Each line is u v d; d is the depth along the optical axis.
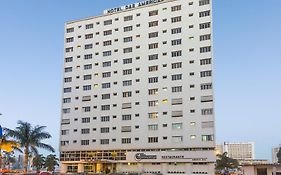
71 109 92.94
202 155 77.25
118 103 87.69
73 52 95.81
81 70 93.81
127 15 91.44
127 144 84.88
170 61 84.19
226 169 116.44
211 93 79.25
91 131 89.44
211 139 77.38
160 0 91.38
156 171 81.12
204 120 78.69
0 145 50.16
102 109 89.25
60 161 91.62
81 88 92.81
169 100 82.62
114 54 90.69
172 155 79.56
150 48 86.94
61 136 92.62
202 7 84.12
